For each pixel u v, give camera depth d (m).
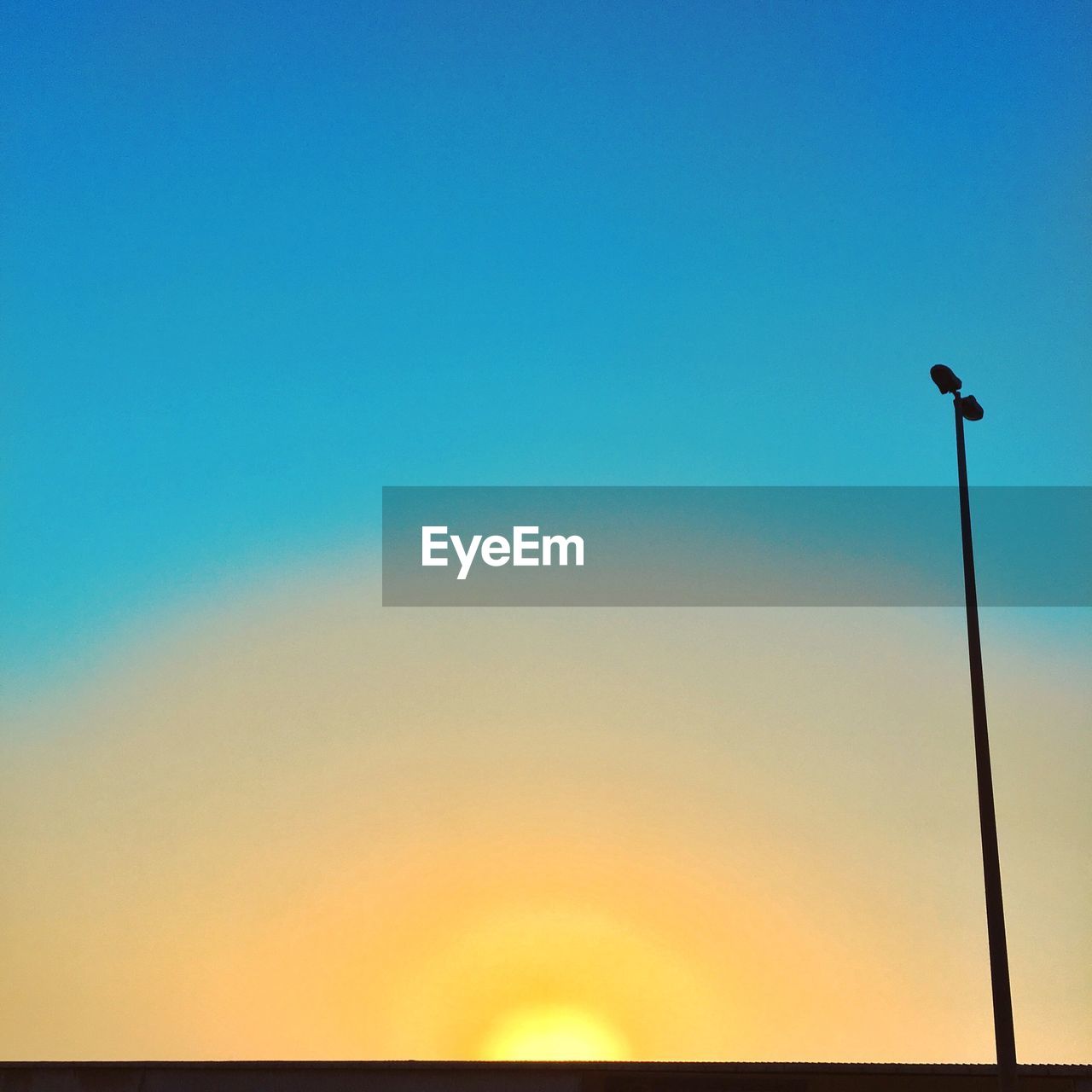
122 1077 41.78
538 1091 40.59
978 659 22.12
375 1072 41.16
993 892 20.89
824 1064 40.59
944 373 23.80
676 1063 40.62
